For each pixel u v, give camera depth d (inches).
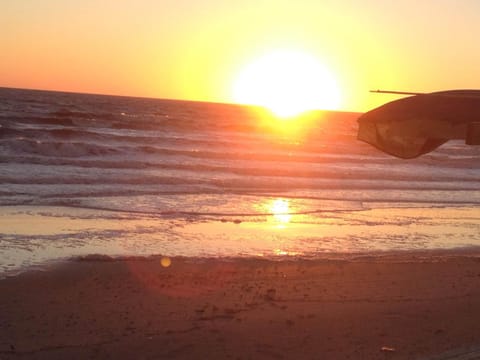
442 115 140.9
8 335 256.2
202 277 349.4
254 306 303.6
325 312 298.5
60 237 438.0
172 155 1023.0
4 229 452.8
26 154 921.5
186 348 250.7
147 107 4195.4
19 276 336.8
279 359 243.0
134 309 293.0
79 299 304.2
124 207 567.5
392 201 698.8
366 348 255.8
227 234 477.1
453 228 548.1
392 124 149.1
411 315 299.3
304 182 804.6
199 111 4237.2
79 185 671.1
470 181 933.8
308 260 398.3
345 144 1549.0
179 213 554.6
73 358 238.1
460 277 372.8
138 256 389.7
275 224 529.7
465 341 266.1
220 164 935.0
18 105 2812.5
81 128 1514.5
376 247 453.7
